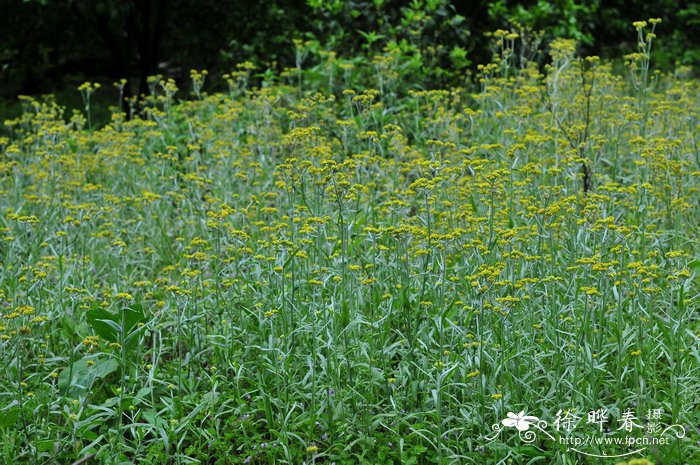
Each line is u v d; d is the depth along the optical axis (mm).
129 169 7461
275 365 4320
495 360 4141
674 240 5387
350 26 9953
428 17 9562
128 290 5727
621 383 4289
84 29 14391
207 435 4238
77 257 5621
